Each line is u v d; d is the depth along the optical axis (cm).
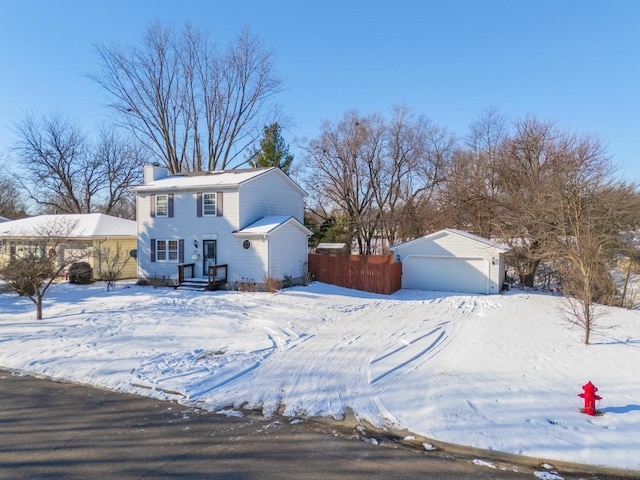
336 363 873
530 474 465
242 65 3444
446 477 458
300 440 548
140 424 596
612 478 457
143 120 3281
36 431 572
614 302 1741
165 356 919
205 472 466
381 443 541
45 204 3922
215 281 1941
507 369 820
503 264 2222
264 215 2217
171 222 2128
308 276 2280
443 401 661
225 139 3516
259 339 1078
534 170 2434
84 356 914
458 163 3209
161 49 3219
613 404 641
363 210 3728
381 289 2091
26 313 1412
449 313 1503
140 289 1980
